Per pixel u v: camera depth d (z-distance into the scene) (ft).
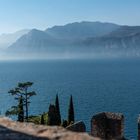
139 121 132.57
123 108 575.38
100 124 137.80
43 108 594.65
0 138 58.08
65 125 218.38
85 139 56.54
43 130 63.16
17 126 67.10
